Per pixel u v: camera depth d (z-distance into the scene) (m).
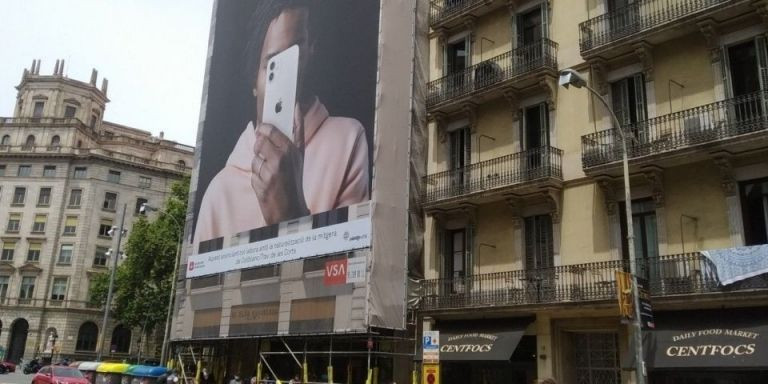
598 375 19.58
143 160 87.06
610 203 19.62
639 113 19.62
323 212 25.36
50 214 82.38
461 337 21.83
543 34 22.78
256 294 28.11
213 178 33.31
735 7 17.36
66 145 86.56
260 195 29.47
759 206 16.86
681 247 17.84
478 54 25.23
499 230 22.67
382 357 25.41
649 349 16.83
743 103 17.53
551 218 21.23
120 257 82.38
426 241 24.88
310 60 28.48
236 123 32.78
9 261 81.31
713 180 17.62
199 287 32.22
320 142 26.62
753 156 16.97
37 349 77.31
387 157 24.16
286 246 26.75
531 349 21.06
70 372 29.22
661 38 19.22
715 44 18.17
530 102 22.78
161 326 72.56
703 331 16.25
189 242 33.84
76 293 79.69
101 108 99.19
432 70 26.84
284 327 25.84
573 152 21.02
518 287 21.19
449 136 25.58
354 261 23.31
